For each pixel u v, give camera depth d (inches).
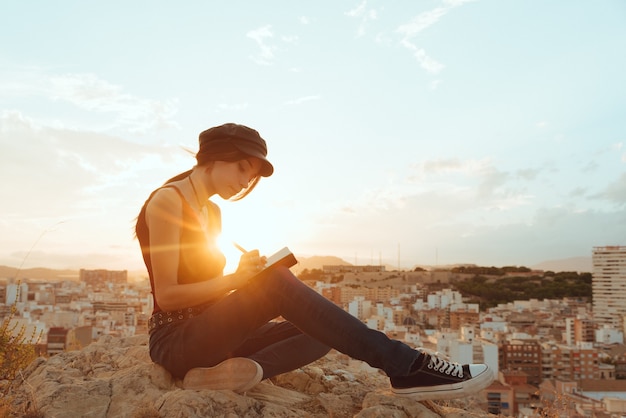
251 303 94.3
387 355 95.2
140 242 100.4
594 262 7332.7
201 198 99.4
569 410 128.1
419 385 95.9
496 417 122.4
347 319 93.9
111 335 140.7
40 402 93.4
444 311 6284.5
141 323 5206.7
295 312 93.5
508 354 3988.7
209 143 98.1
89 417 92.0
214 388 98.1
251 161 99.8
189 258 96.7
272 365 103.3
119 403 95.7
